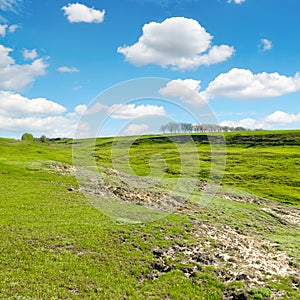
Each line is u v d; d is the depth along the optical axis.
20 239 27.06
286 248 33.75
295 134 145.88
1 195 42.28
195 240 31.84
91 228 31.66
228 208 50.38
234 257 28.97
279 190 73.38
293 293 22.22
